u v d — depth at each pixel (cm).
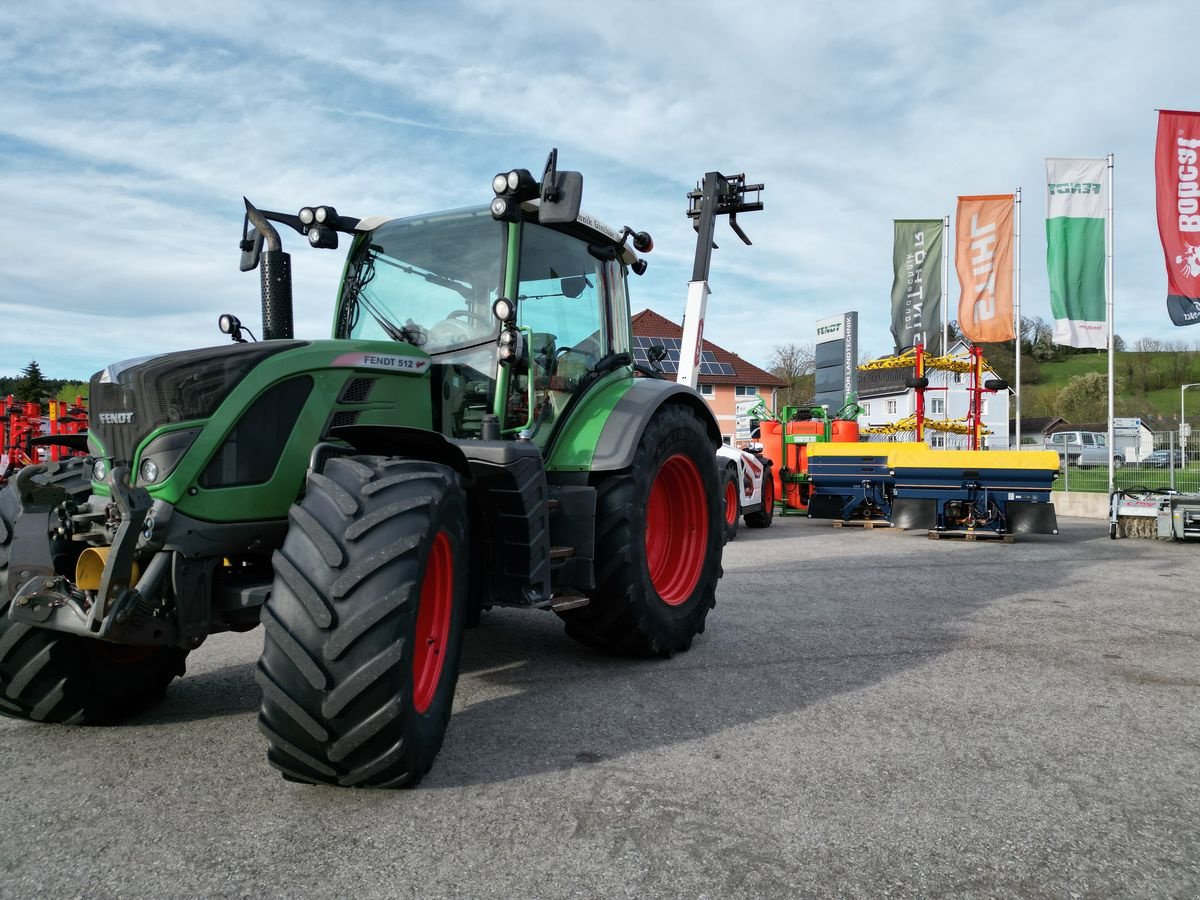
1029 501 1013
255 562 311
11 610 282
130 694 337
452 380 383
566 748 308
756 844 234
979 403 1608
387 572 247
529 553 342
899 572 763
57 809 257
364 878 215
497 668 423
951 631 510
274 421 301
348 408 323
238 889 209
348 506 256
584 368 441
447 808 256
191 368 287
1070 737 322
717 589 669
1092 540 1059
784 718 344
